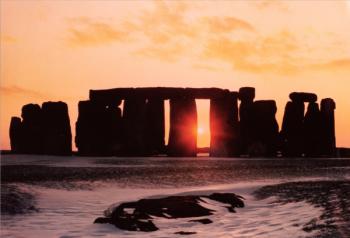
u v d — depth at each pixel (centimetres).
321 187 2183
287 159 4969
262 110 5925
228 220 1700
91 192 2592
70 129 6103
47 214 2030
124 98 6003
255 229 1529
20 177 3269
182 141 5812
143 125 5912
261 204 1970
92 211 2094
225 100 5950
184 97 5928
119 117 6019
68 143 6025
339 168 3762
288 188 2252
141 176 3306
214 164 4291
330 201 1803
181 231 1578
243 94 5997
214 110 5956
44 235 1670
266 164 4278
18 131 6147
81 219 1922
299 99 5978
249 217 1727
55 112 6041
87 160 4881
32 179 3155
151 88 5953
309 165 4131
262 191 2241
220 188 2438
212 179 3091
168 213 1847
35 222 1878
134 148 5841
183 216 1816
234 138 5878
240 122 5988
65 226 1788
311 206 1769
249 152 5859
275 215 1700
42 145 6009
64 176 3325
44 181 3047
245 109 5984
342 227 1410
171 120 5906
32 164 4372
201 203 1939
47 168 3950
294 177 3067
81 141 6025
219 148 5844
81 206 2211
